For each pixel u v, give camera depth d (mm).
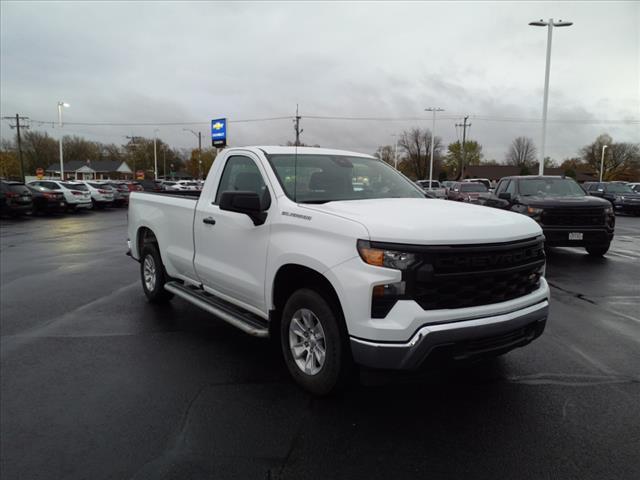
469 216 3281
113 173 106688
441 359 2893
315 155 4422
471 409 3293
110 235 15695
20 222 21062
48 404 3465
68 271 8977
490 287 3078
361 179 4398
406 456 2748
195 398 3525
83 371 4062
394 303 2846
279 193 3773
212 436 2992
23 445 2932
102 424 3170
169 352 4500
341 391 3328
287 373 3975
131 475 2621
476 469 2623
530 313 3219
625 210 25922
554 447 2824
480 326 2914
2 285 7672
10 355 4449
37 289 7340
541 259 3482
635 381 3758
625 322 5371
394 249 2836
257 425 3117
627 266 8992
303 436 2975
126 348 4613
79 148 116062
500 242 3078
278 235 3592
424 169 92250
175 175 109625
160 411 3338
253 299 3992
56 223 20578
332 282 3045
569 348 4500
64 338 4926
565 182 10727
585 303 6227
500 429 3027
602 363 4129
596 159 96312
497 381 3746
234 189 4434
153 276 6199
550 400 3424
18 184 22688
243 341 4809
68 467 2703
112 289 7328
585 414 3217
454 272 2904
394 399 3453
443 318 2848
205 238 4664
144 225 6109
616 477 2549
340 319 3191
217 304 4613
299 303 3459
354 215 3158
